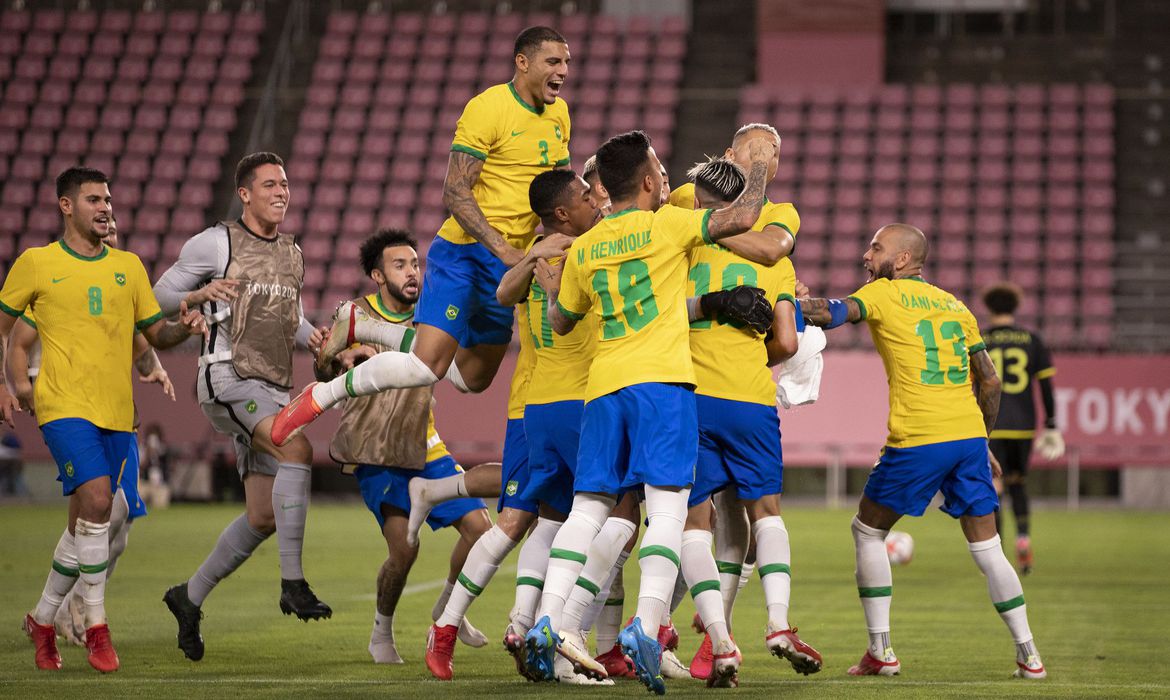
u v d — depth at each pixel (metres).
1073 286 49.88
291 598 14.16
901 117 56.66
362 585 22.17
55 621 15.55
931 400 13.62
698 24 62.50
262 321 14.87
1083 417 44.09
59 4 63.84
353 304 14.88
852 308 13.73
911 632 16.77
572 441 12.67
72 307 13.68
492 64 60.50
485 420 44.97
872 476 13.77
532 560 12.77
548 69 13.53
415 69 60.81
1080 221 52.44
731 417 12.41
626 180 11.97
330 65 60.91
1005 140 55.38
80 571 13.54
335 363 15.02
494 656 14.76
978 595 21.06
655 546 11.37
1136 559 27.20
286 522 14.23
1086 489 46.22
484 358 14.74
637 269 11.60
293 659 14.32
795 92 57.91
